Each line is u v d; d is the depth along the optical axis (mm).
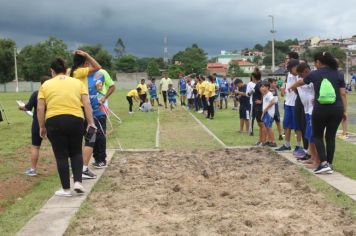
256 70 12898
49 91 7367
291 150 11664
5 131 17594
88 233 5793
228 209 6699
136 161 10695
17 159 11352
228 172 9383
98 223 6168
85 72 8633
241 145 13078
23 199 7516
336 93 8703
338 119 8773
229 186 8156
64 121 7285
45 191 7969
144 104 27875
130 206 6957
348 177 8562
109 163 10414
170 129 17609
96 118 9414
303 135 10234
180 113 26062
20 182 8852
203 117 22984
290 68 10547
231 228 5840
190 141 14094
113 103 37094
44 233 5773
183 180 8680
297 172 9180
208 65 121500
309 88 9555
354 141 13164
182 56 108438
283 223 6031
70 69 8648
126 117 23469
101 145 9688
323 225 5938
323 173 8852
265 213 6480
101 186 8266
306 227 5863
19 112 27906
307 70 9398
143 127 18219
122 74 99625
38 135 9297
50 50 94312
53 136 7375
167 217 6375
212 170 9633
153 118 22719
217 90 28312
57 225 6066
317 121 8773
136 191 7871
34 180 9023
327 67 8812
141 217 6406
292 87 9383
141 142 13852
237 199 7258
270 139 12594
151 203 7109
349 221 6070
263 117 12477
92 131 7746
